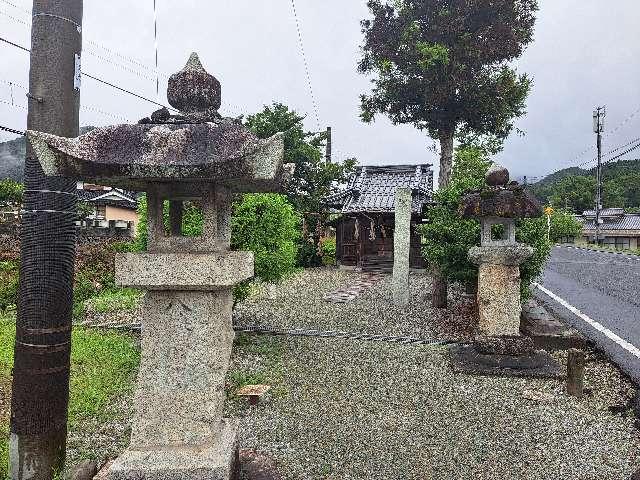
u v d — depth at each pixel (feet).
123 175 10.46
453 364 26.89
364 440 17.78
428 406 21.17
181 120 11.87
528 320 35.24
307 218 90.94
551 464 16.11
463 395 22.57
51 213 11.94
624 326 36.99
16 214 73.51
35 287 11.88
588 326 36.94
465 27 75.66
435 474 15.42
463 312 43.86
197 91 12.14
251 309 44.86
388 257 85.15
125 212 113.29
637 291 55.42
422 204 79.00
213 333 12.09
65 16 12.07
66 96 12.08
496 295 27.68
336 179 93.66
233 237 30.91
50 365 12.01
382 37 79.97
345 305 47.91
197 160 10.38
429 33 75.10
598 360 28.81
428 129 83.82
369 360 28.30
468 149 88.89
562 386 24.00
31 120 11.93
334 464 15.94
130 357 26.03
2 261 49.96
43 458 12.03
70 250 12.42
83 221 90.02
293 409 20.72
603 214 202.08
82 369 23.89
